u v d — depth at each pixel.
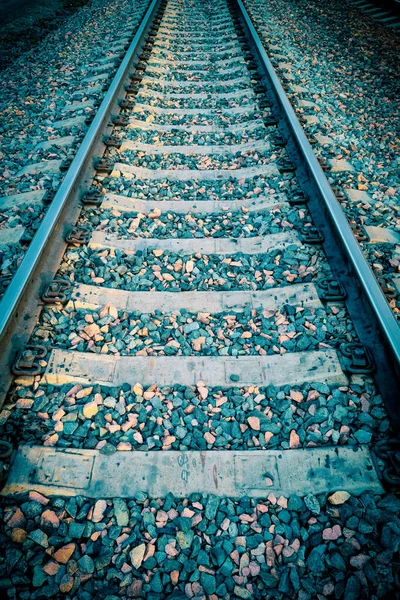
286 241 3.23
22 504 1.87
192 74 6.50
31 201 3.67
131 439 2.12
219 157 4.39
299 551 1.77
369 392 2.25
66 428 2.15
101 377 2.38
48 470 1.98
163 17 9.05
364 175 4.08
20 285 2.54
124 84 5.70
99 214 3.52
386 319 2.36
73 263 3.04
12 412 2.18
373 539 1.77
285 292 2.82
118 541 1.80
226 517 1.87
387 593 1.64
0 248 3.19
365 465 1.98
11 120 5.20
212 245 3.27
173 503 1.91
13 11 10.41
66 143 4.59
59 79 6.38
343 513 1.85
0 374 2.26
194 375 2.39
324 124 4.92
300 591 1.67
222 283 2.95
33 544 1.77
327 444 2.09
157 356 2.47
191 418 2.21
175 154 4.44
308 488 1.94
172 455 2.05
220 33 8.19
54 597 1.66
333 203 3.28
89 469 2.00
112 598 1.66
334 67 6.68
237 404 2.28
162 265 3.10
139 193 3.82
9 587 1.67
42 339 2.52
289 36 7.96
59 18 9.78
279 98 5.03
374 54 7.17
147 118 5.10
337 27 8.56
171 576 1.71
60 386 2.33
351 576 1.68
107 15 9.42
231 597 1.67
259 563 1.75
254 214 3.58
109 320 2.66
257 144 4.51
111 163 4.09
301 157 4.03
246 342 2.56
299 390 2.30
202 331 2.63
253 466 2.01
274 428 2.16
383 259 3.11
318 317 2.65
